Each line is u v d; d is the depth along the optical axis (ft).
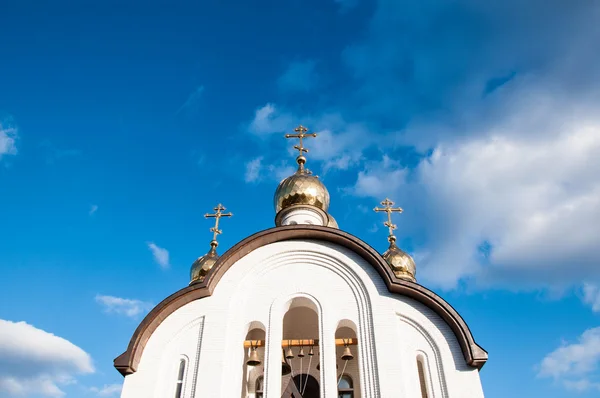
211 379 52.90
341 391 65.36
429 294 56.75
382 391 51.52
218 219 97.45
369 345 54.90
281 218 85.30
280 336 56.18
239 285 59.52
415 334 55.98
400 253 93.35
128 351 53.98
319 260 61.00
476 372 53.11
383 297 57.82
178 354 55.57
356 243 60.39
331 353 54.60
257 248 62.03
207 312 57.62
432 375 53.62
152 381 53.72
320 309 57.67
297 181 86.17
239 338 56.08
